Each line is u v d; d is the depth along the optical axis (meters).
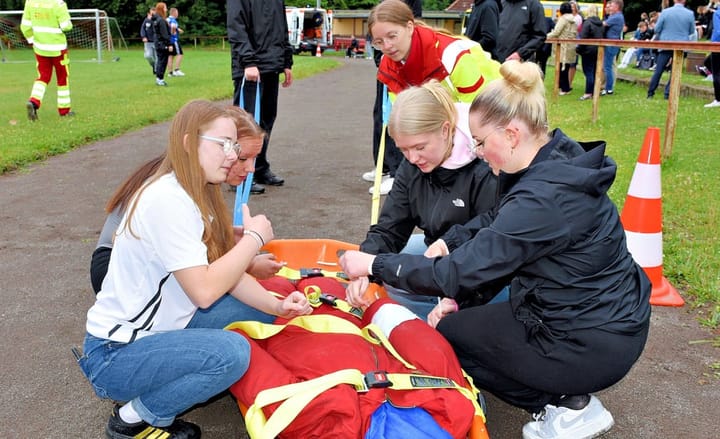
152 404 2.28
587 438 2.43
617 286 2.23
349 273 2.48
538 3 7.87
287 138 8.68
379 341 2.43
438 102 2.60
